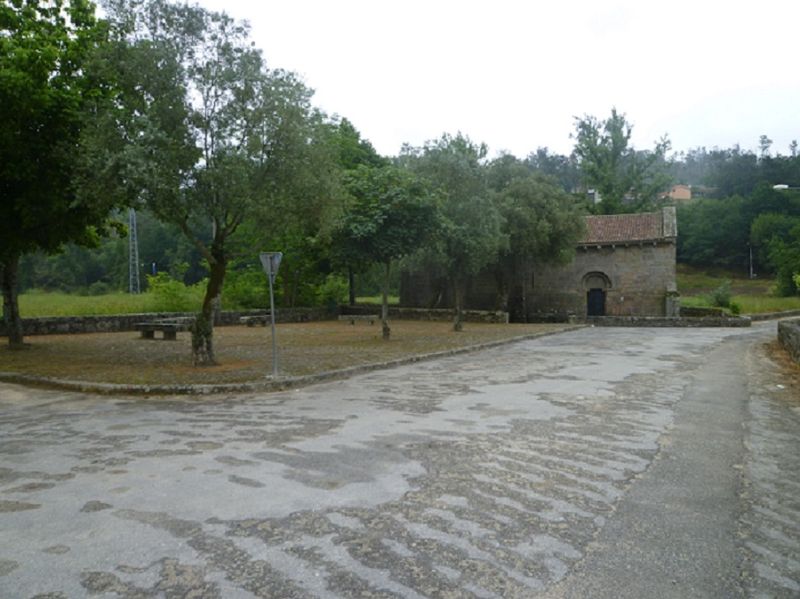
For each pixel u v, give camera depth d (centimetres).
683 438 706
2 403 952
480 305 4231
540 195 3384
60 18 1669
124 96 1183
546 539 414
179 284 2941
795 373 1307
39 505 482
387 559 382
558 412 852
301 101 1240
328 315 3516
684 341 2162
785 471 579
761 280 7669
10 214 1525
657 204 6231
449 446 660
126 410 887
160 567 372
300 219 1319
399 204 1794
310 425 770
